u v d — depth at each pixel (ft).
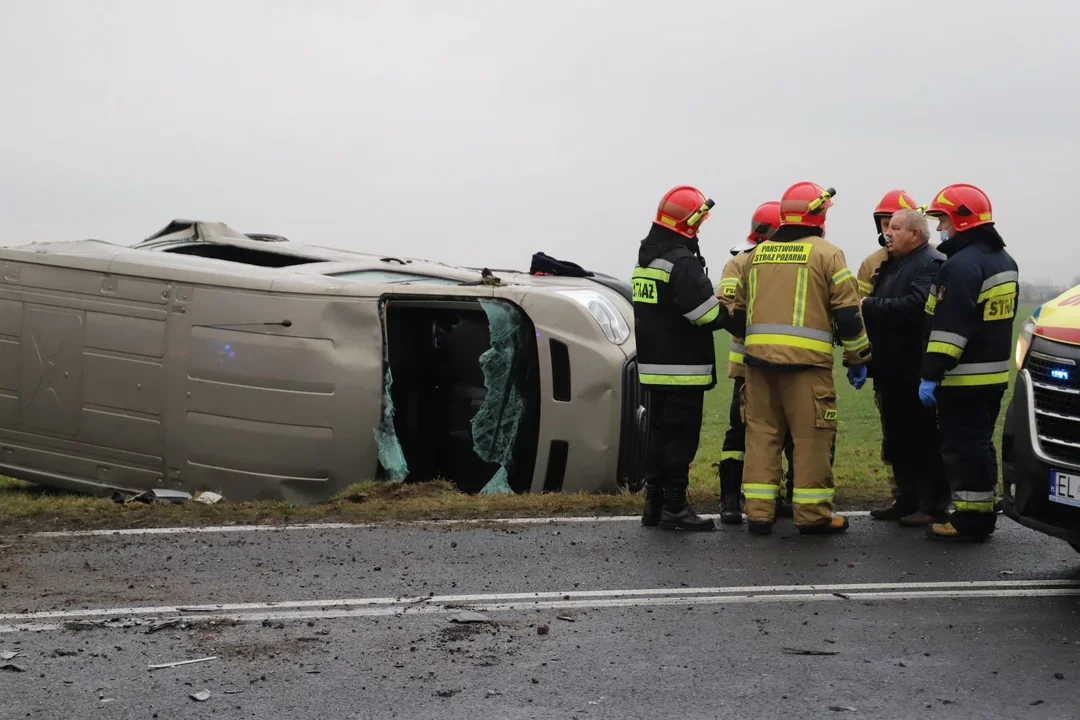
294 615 17.24
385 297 28.86
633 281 23.76
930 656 15.38
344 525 23.82
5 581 19.02
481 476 31.78
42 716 13.20
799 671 14.78
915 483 24.45
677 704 13.61
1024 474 18.60
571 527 23.73
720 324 23.31
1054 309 19.30
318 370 28.37
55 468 31.35
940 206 22.02
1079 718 13.17
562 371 29.01
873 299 23.88
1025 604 17.94
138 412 29.94
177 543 21.97
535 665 14.99
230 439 28.94
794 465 23.31
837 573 19.94
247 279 29.09
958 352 21.57
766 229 25.04
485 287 29.68
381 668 14.85
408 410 31.94
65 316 30.89
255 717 13.20
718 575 19.80
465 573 19.80
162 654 15.35
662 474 23.65
